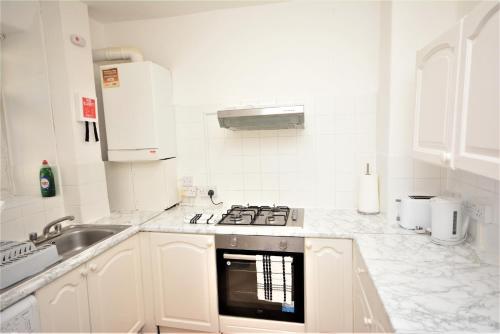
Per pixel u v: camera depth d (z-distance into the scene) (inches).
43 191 71.2
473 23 33.7
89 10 82.3
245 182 87.7
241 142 86.8
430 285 39.1
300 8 80.0
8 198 69.7
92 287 58.3
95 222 75.9
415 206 61.7
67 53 70.2
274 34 82.3
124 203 87.7
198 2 80.0
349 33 77.7
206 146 89.4
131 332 70.2
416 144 53.9
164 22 88.9
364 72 77.6
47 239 64.6
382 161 72.5
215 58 86.7
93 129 77.8
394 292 37.5
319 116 80.9
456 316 32.3
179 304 73.4
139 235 74.0
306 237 64.9
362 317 51.3
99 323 59.9
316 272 65.4
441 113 43.2
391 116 65.8
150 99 78.3
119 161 84.4
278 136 84.0
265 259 66.7
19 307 43.3
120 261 66.8
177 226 71.4
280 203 86.0
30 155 73.8
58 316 50.4
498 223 46.1
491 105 30.4
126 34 91.2
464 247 51.9
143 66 77.7
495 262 45.9
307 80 81.2
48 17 69.6
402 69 64.2
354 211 79.4
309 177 83.4
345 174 81.0
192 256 71.0
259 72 84.1
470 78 35.3
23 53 71.2
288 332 68.7
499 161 28.8
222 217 76.7
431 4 61.6
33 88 72.0
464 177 56.6
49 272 48.8
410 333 29.7
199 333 74.5
